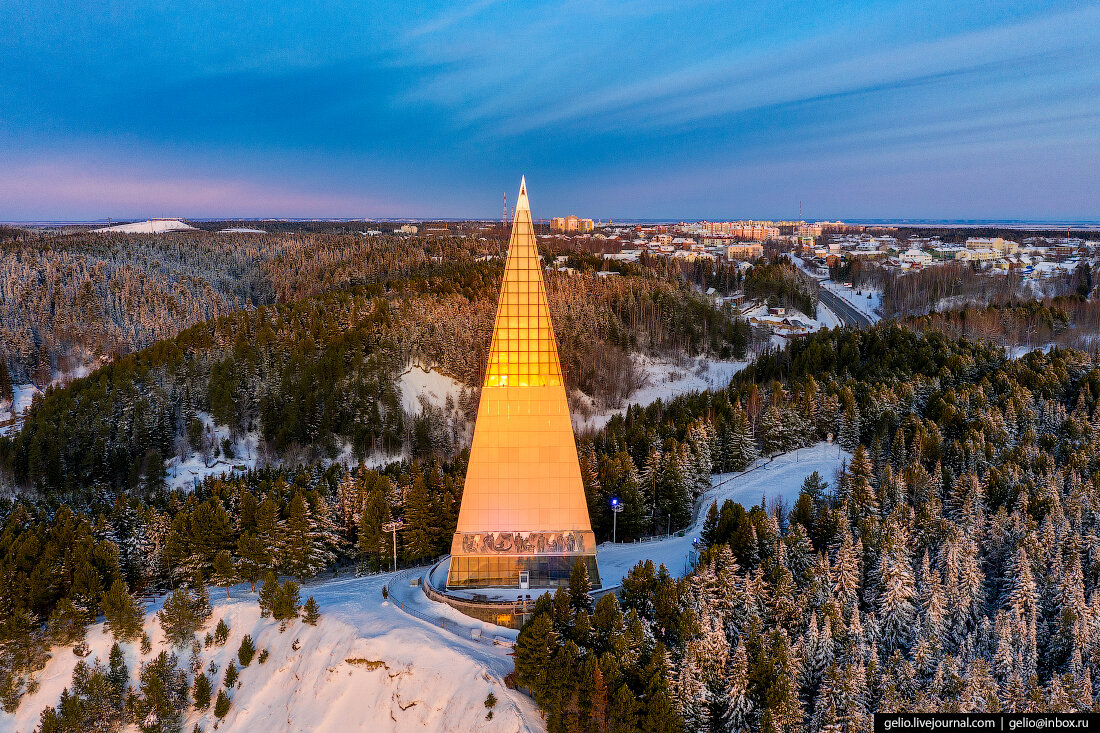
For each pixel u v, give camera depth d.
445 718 54.44
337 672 60.53
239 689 63.66
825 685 48.06
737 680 48.34
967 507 71.81
